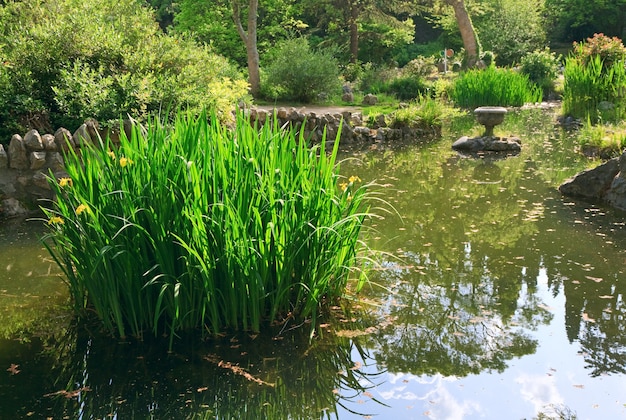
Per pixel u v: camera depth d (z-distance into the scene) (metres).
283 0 26.02
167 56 8.36
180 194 3.30
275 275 3.58
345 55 29.45
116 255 3.18
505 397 2.88
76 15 8.05
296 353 3.27
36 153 6.03
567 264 4.63
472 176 7.96
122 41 8.17
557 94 19.16
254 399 2.85
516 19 28.98
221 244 3.31
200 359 3.20
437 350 3.34
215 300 3.39
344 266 3.78
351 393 2.92
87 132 6.56
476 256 4.84
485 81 16.67
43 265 4.63
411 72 23.12
